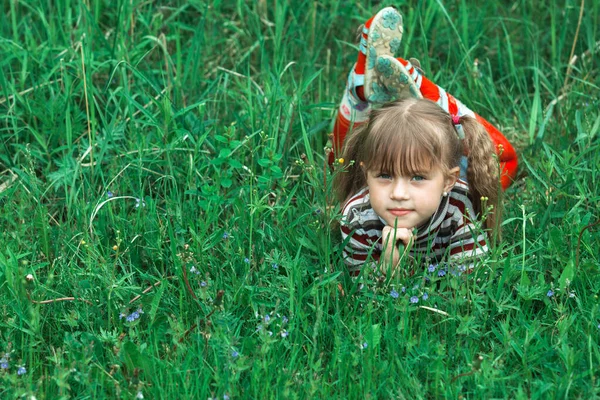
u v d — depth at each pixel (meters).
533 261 4.41
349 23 6.69
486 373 3.57
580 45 6.47
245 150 5.10
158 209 5.00
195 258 4.31
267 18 6.72
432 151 3.96
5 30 6.27
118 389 3.49
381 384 3.62
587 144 5.19
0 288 4.16
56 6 6.46
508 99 6.21
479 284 4.16
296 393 3.58
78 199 5.05
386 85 4.80
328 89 6.02
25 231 4.63
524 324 3.93
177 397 3.61
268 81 5.81
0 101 5.64
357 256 4.29
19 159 5.46
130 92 5.82
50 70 5.86
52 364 3.88
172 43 6.59
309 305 3.92
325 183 4.25
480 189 4.37
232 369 3.62
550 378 3.68
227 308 3.96
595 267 4.23
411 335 3.82
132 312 4.14
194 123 5.41
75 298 4.10
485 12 6.76
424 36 6.00
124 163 5.18
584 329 3.99
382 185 4.05
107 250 4.55
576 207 4.49
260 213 4.63
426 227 4.21
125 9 6.22
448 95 5.06
